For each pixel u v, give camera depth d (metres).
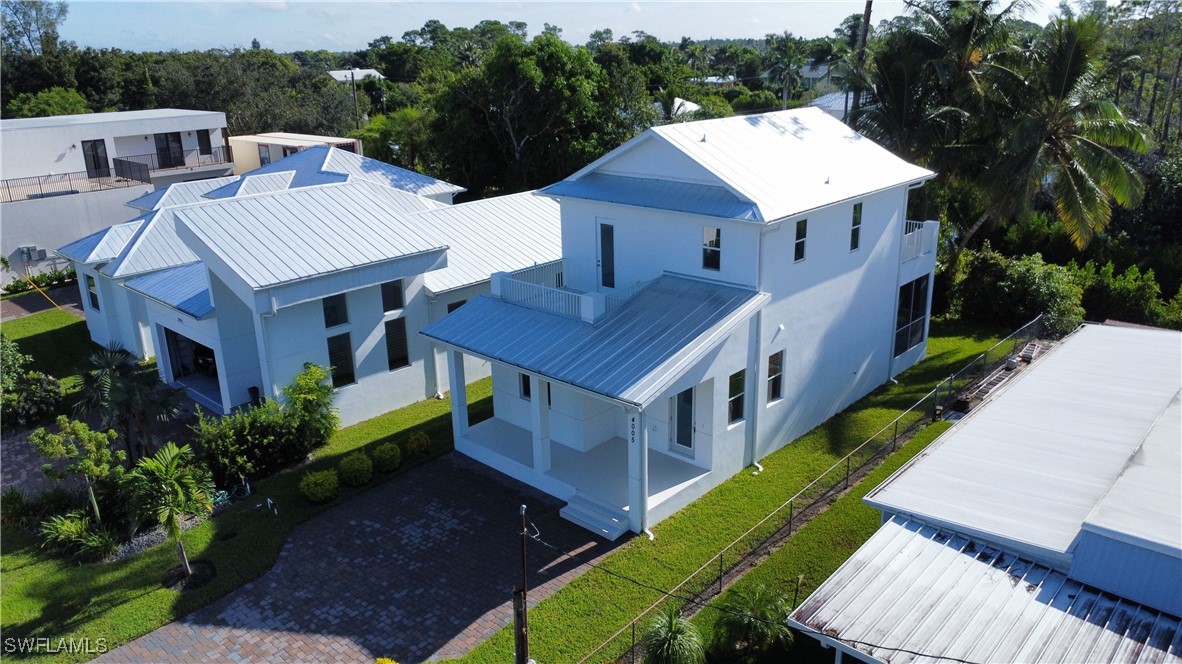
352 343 24.09
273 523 19.00
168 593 16.48
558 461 20.77
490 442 22.08
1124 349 21.00
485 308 22.41
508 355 19.58
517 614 12.91
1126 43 53.69
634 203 20.89
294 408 21.77
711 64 137.00
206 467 19.52
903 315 27.03
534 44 45.72
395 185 38.38
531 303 21.70
